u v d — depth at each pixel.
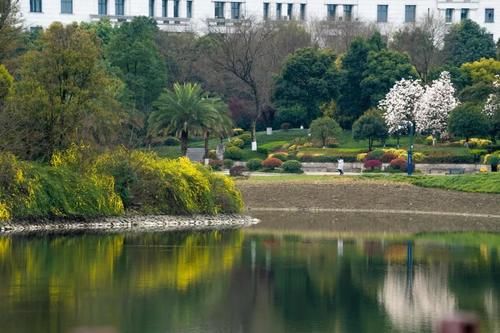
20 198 107.19
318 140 192.62
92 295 72.06
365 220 130.00
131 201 117.94
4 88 121.19
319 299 73.19
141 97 194.62
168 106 172.88
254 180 156.25
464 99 192.75
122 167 117.81
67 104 115.12
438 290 76.88
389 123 188.12
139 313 67.19
